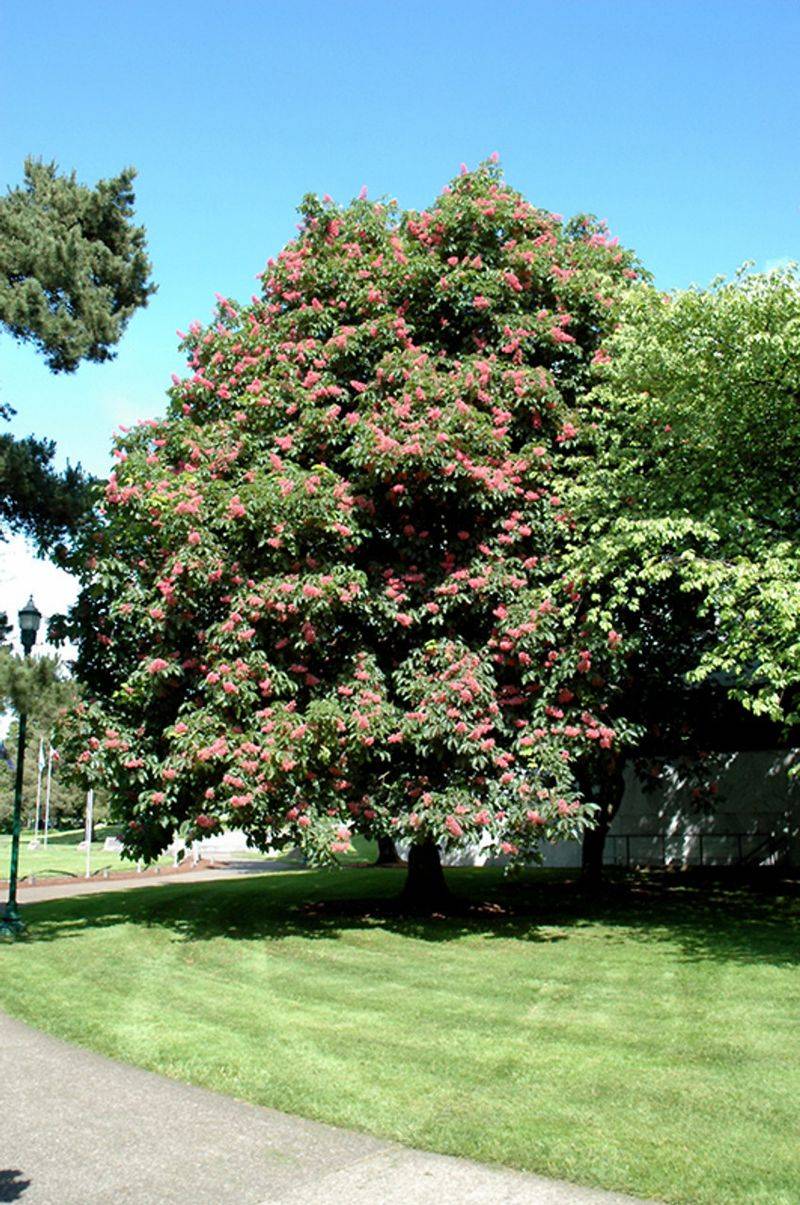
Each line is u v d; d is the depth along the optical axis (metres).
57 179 14.50
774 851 21.45
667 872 21.56
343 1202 4.26
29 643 13.18
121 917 14.60
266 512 11.45
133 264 14.69
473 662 11.69
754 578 9.98
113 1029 7.42
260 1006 8.26
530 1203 4.25
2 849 44.62
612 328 13.85
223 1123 5.34
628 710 14.30
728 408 11.67
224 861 32.19
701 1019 7.66
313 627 11.77
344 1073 6.15
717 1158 4.71
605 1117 5.30
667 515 11.57
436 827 11.44
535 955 10.89
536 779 11.83
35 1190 4.42
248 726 11.53
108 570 12.99
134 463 12.83
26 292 12.87
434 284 13.67
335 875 22.41
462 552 12.63
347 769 12.10
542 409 13.10
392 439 11.62
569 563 11.88
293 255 14.42
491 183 14.52
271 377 13.36
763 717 19.06
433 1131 5.09
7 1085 6.07
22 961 10.79
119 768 12.26
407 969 10.04
